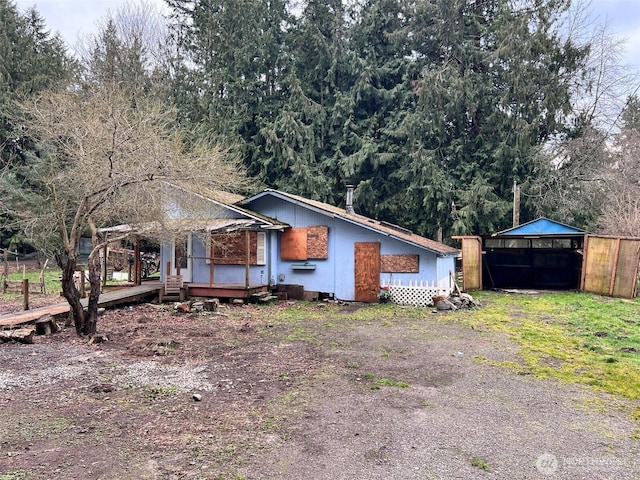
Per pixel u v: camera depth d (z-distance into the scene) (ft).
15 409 15.66
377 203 85.97
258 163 84.23
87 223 30.27
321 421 14.53
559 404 16.15
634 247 45.09
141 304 40.27
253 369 20.56
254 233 46.85
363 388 17.87
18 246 77.56
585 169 75.72
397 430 13.84
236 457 12.08
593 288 49.14
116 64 76.02
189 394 17.15
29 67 85.81
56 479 10.94
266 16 91.71
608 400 16.58
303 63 92.84
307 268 46.93
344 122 88.33
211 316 35.17
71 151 32.04
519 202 75.31
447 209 77.82
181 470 11.37
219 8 90.58
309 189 81.25
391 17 91.76
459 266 65.77
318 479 10.95
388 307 40.65
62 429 13.94
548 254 56.59
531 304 41.88
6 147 70.13
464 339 26.96
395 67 90.53
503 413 15.26
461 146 80.74
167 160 29.84
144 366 21.02
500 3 81.35
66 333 28.32
